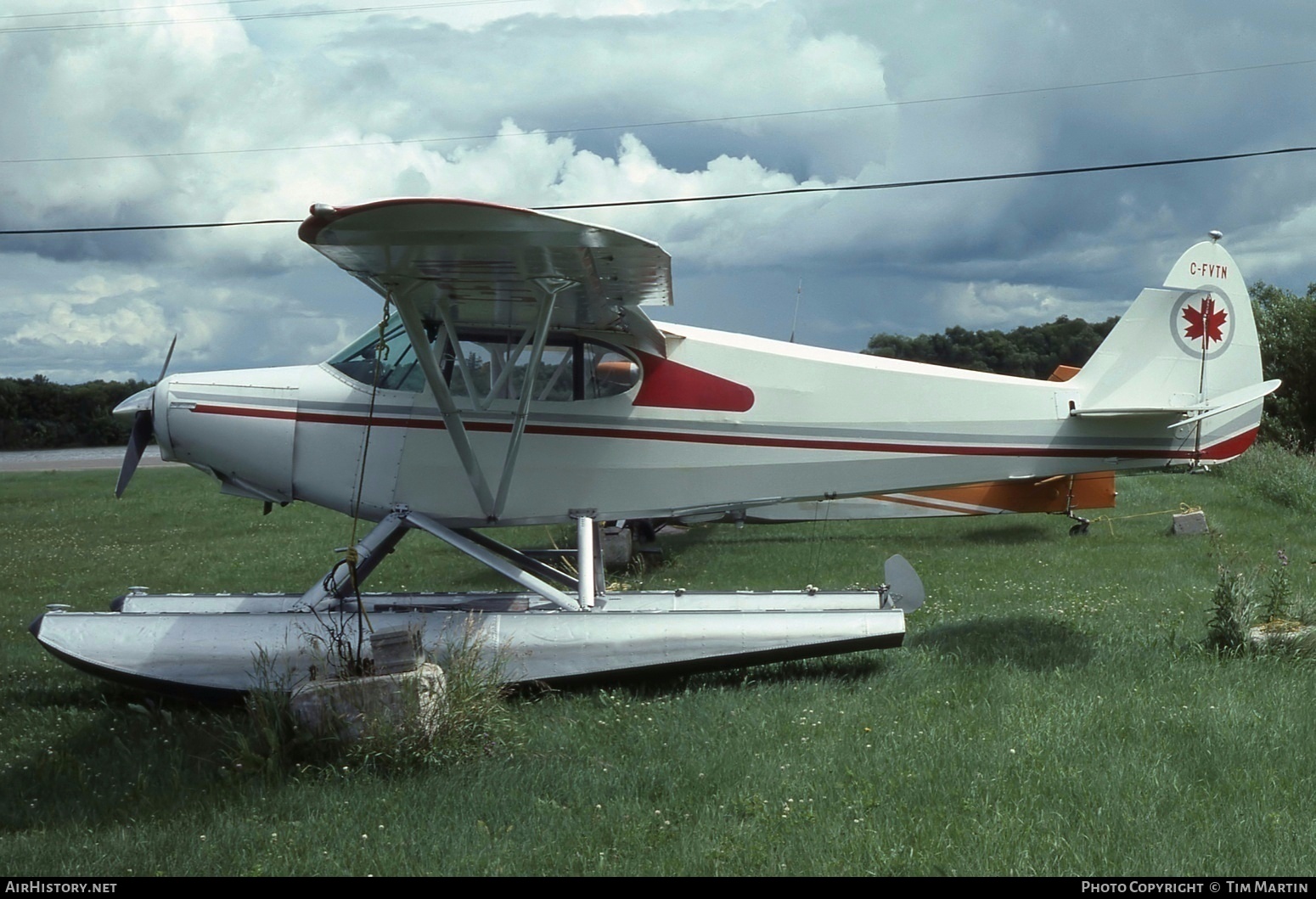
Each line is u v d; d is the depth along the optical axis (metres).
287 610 5.96
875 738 4.48
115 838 3.58
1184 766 4.08
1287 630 5.89
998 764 4.09
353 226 4.42
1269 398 29.84
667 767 4.17
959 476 6.87
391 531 6.14
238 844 3.51
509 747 4.46
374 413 6.23
